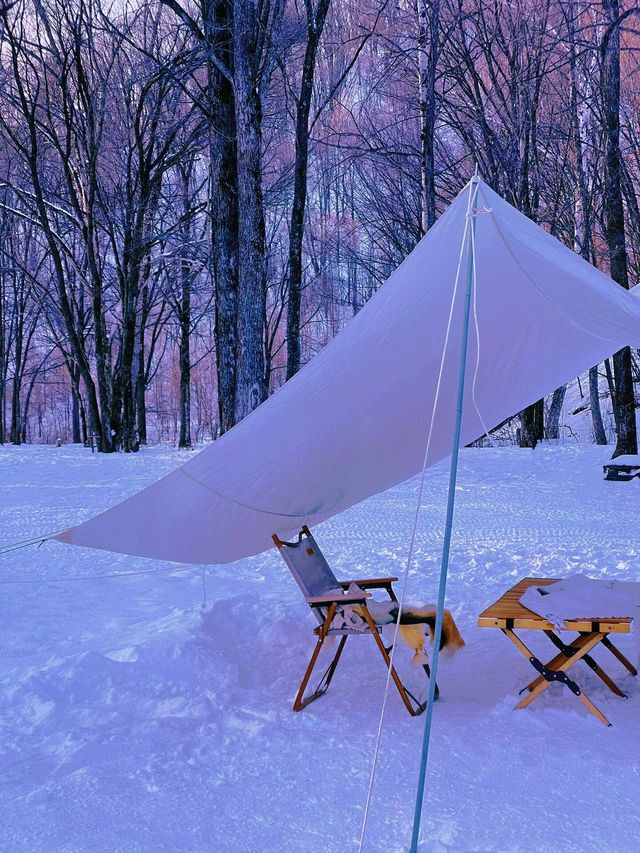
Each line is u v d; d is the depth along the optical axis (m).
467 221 3.98
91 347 43.84
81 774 3.79
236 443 4.77
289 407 4.69
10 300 47.59
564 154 26.17
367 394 4.89
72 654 5.77
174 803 3.49
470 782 3.60
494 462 20.34
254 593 7.82
